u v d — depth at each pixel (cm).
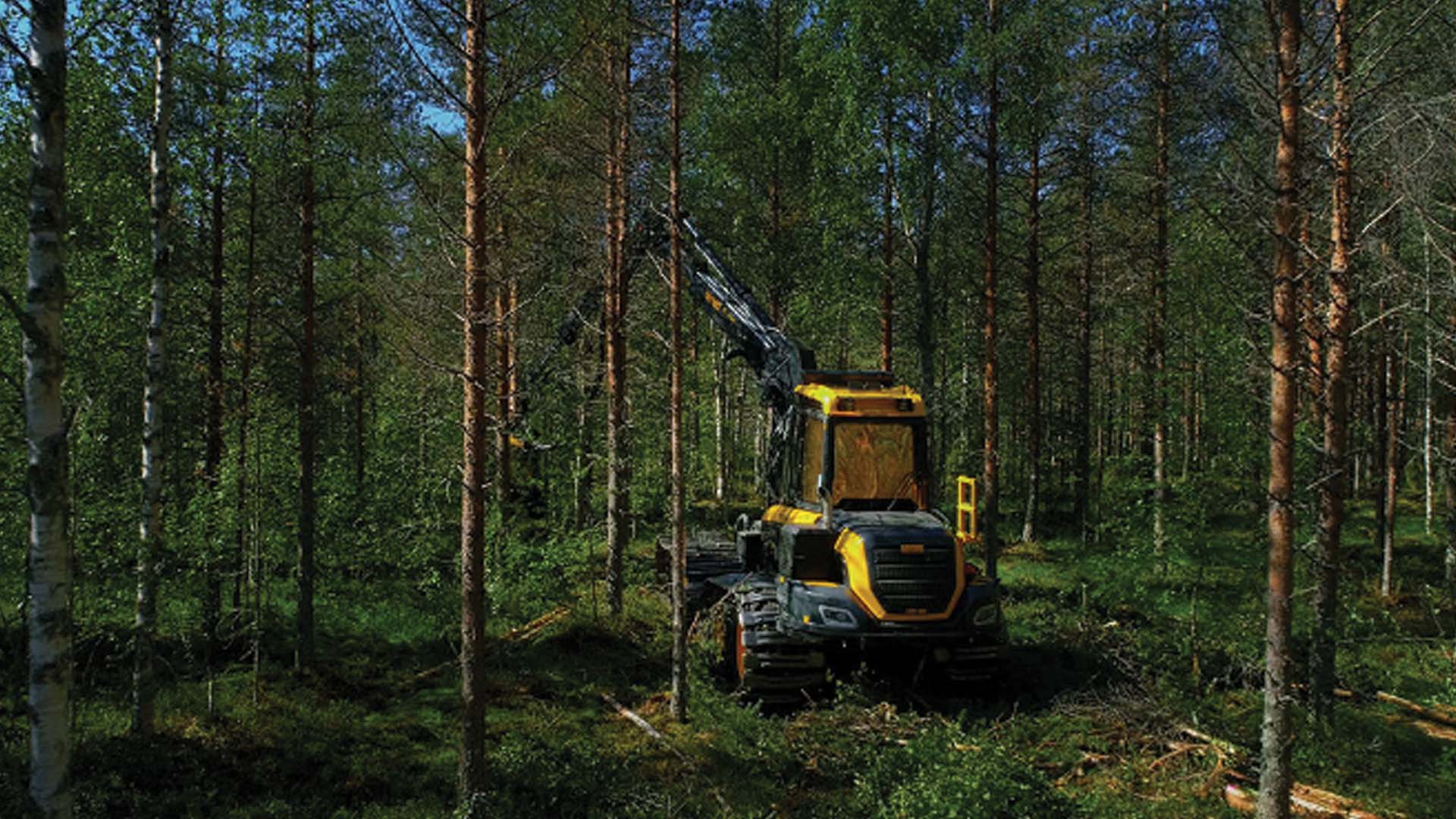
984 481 1672
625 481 1473
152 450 872
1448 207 903
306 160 1066
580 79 1195
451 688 1101
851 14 1736
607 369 1476
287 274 1215
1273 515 643
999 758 739
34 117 475
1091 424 2836
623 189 1309
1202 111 754
